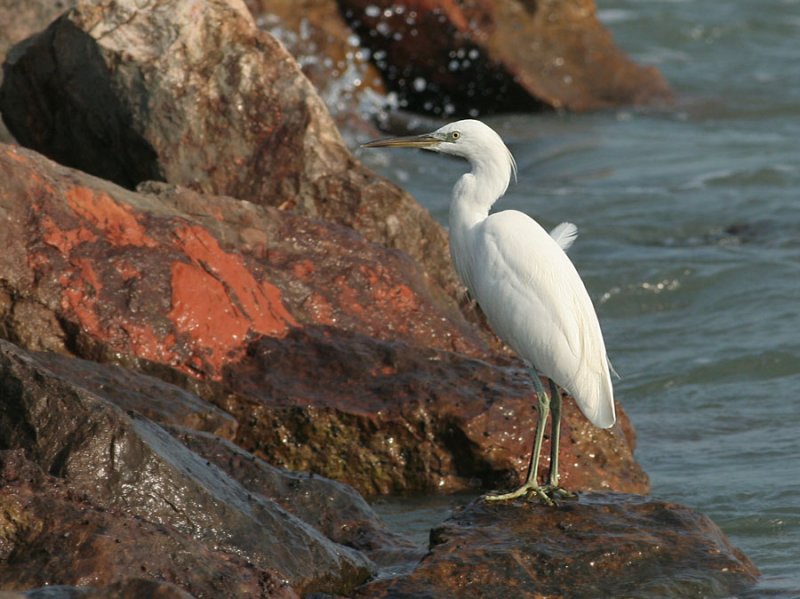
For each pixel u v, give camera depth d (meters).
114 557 8.12
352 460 12.48
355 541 10.24
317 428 12.39
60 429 9.25
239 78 16.66
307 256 14.30
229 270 13.31
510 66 34.19
